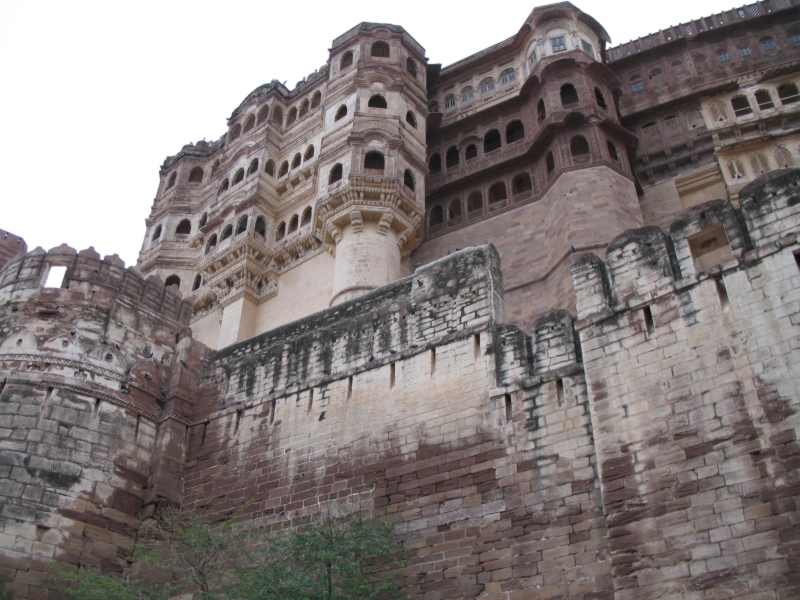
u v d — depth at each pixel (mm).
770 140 39969
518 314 36031
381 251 37688
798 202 16969
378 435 21766
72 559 21406
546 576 16875
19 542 20766
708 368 16500
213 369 27656
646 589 14953
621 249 19391
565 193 37219
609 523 16109
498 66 48156
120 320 27016
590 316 18969
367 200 38562
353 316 25250
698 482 15438
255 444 24375
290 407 24422
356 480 21328
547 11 45156
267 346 26969
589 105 39906
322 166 41719
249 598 17203
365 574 18297
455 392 21047
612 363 18016
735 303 16828
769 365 15703
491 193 43250
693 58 45000
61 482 22484
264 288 43375
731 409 15766
